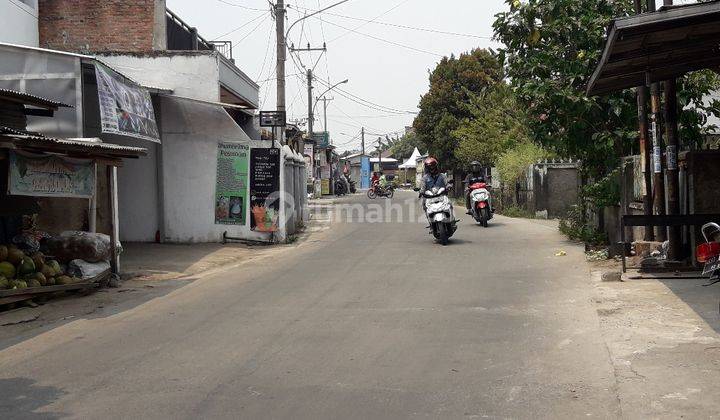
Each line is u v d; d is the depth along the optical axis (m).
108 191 11.45
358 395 5.35
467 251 14.12
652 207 11.53
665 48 8.39
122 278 11.76
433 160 15.81
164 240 16.86
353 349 6.72
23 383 5.95
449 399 5.21
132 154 11.25
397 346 6.80
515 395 5.26
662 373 5.59
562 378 5.63
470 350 6.58
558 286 9.80
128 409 5.16
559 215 22.53
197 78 16.28
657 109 10.77
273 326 7.85
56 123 11.49
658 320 7.35
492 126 29.61
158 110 16.66
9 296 8.87
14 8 16.16
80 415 5.06
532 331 7.24
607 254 12.02
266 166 16.77
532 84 13.50
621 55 8.56
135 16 17.83
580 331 7.13
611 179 13.44
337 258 13.77
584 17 13.48
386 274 11.44
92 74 13.66
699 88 13.48
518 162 24.91
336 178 59.06
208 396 5.41
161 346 7.09
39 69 11.42
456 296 9.33
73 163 10.41
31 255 9.81
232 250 15.61
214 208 16.94
